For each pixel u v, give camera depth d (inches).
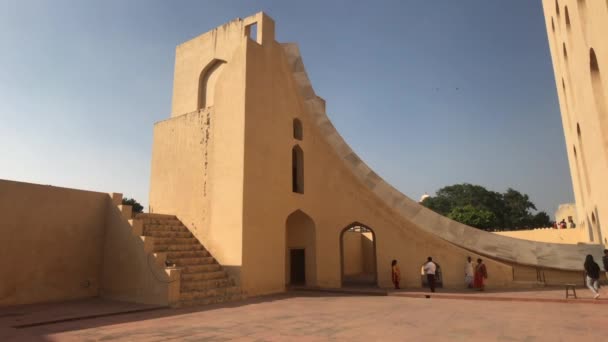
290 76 512.4
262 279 414.9
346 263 815.1
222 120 442.3
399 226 492.4
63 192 360.8
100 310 294.7
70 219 362.0
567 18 530.0
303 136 518.9
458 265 468.4
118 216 374.9
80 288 361.4
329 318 269.1
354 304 343.3
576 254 469.1
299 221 521.3
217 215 422.0
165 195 482.6
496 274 457.4
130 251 354.9
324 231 514.0
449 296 390.3
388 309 312.7
